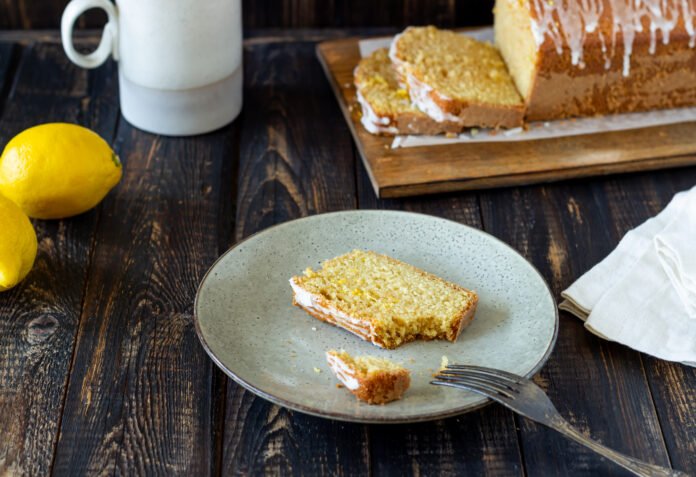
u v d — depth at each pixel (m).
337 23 1.25
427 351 0.85
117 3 1.02
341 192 1.01
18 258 0.89
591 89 1.07
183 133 1.06
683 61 1.07
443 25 1.24
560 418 0.79
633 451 0.82
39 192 0.94
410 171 1.01
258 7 1.24
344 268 0.89
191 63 1.03
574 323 0.90
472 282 0.90
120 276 0.93
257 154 1.05
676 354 0.86
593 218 0.99
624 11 1.05
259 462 0.81
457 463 0.81
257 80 1.14
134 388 0.85
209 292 0.87
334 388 0.82
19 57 1.17
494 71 1.09
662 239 0.91
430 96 1.04
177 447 0.82
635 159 1.03
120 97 1.09
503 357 0.84
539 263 0.95
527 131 1.06
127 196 1.00
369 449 0.82
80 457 0.81
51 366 0.87
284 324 0.87
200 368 0.87
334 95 1.12
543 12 1.04
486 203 1.00
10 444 0.82
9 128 1.07
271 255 0.91
